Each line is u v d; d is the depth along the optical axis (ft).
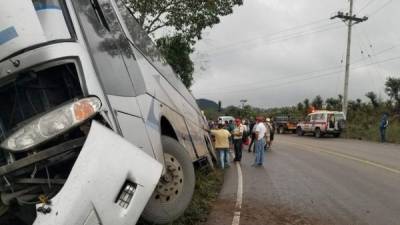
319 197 34.60
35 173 13.00
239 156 61.98
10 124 13.75
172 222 21.53
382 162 58.23
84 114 12.78
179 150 21.81
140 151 13.15
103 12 18.44
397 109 144.25
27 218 13.55
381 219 27.48
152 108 21.40
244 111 218.79
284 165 57.57
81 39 14.47
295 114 195.11
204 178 40.32
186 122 32.35
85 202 11.54
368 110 149.28
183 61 76.02
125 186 12.57
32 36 13.12
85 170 11.76
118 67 18.11
